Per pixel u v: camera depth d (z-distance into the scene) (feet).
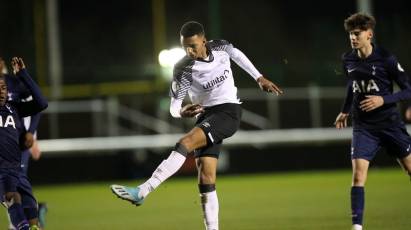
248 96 213.66
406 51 235.61
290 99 218.18
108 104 208.95
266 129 212.23
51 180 190.39
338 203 110.42
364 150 68.08
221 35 244.42
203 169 67.31
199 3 243.81
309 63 234.79
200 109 64.08
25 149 68.85
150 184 61.87
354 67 68.64
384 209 96.63
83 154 195.52
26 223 60.90
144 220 97.30
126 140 195.52
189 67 66.08
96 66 241.96
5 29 225.97
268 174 195.93
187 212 105.81
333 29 241.96
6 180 62.23
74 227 91.76
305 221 88.89
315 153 204.85
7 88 63.72
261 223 88.63
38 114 70.54
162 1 238.89
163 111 214.07
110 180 194.18
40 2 224.74
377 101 66.03
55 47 216.54
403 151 69.15
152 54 244.22
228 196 130.41
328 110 215.92
